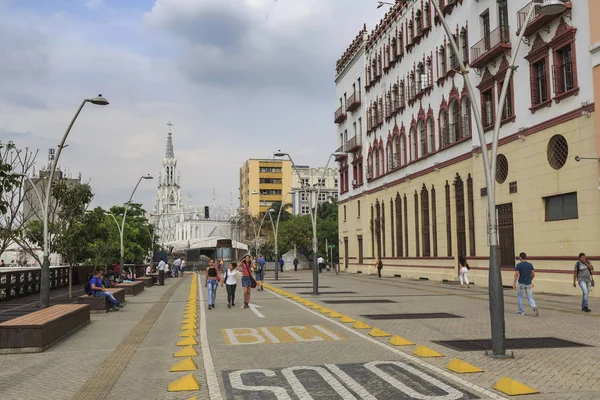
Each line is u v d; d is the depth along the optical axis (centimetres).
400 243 4712
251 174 15100
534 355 1062
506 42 2905
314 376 913
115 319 1877
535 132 2678
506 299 2291
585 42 2350
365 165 5622
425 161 4141
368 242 5519
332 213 10462
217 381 893
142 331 1550
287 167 15288
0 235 2264
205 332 1479
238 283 4141
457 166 3612
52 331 1292
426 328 1473
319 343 1257
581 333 1343
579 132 2378
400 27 4709
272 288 3441
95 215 2708
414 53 4384
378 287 3397
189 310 2100
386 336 1344
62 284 3941
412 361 1023
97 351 1220
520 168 2808
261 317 1831
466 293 2722
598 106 2262
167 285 4281
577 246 2384
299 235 8912
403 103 4628
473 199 3391
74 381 923
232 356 1112
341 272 6362
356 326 1524
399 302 2297
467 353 1089
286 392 812
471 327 1482
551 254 2555
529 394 771
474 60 3234
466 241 3481
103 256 3400
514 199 2858
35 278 3212
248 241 10606
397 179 4712
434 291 2928
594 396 760
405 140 4578
